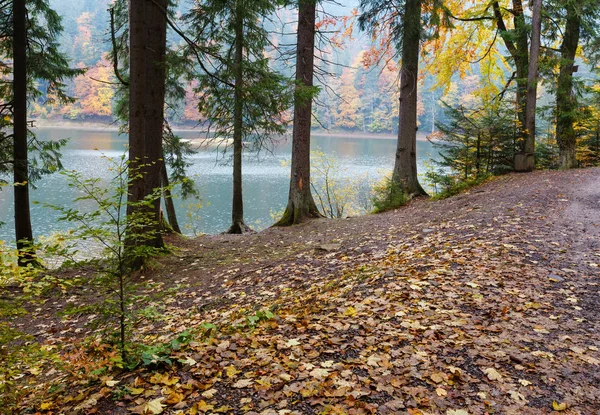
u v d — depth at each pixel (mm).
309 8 13062
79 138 59750
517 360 3408
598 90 16484
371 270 6250
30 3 10852
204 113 13578
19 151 9797
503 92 18125
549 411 2820
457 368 3268
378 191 15711
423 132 74438
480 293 4812
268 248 10328
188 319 5992
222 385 3129
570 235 6953
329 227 11844
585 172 12773
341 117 78875
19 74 9719
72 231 3557
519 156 14305
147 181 9367
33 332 6410
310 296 5598
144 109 8477
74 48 74000
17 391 3588
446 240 7457
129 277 8633
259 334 4121
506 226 7750
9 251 3342
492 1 16188
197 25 12664
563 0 14672
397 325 4059
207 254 10195
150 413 2785
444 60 19094
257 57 13586
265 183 35531
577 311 4391
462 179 14750
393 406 2811
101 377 3512
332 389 3016
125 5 13148
